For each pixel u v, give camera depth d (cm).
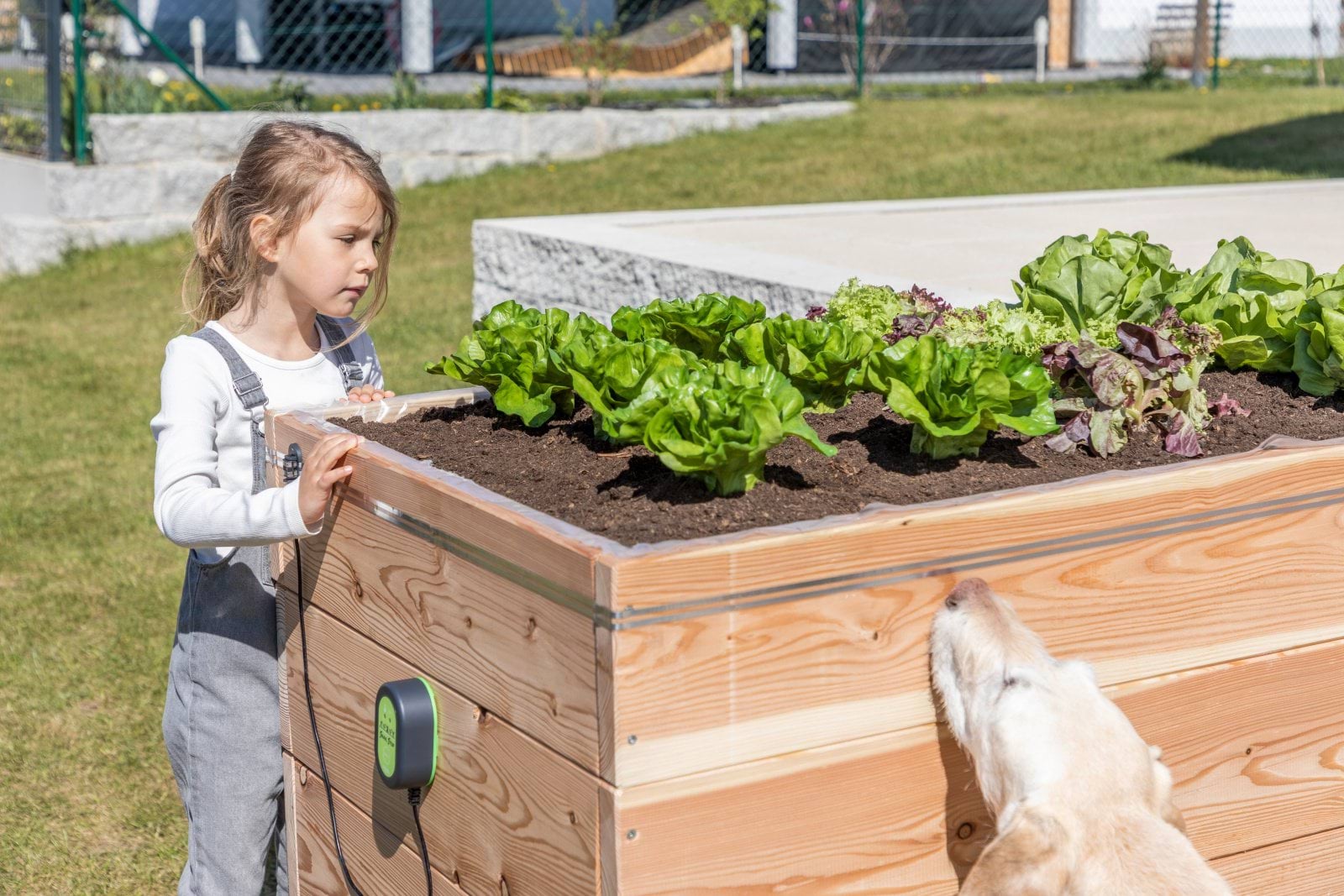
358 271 266
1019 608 197
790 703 179
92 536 586
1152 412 243
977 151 1308
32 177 1195
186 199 1210
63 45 1202
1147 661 210
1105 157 1238
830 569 179
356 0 1989
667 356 233
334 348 287
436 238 1130
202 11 2098
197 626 262
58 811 381
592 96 1608
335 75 1933
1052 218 787
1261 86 2000
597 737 171
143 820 377
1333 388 282
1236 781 224
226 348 266
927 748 192
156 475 249
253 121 299
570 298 651
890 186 1166
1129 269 301
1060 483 201
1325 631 227
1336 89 1839
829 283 486
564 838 181
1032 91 1936
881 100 1738
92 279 1092
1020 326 283
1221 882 173
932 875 196
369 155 271
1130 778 182
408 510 209
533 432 254
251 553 261
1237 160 1190
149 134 1205
